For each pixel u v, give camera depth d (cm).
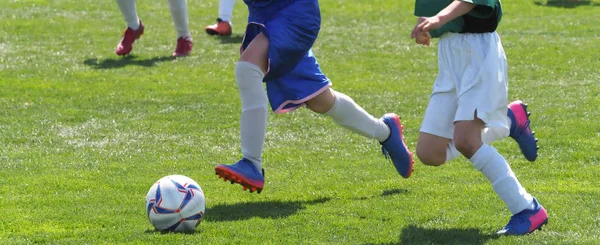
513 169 1076
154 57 1972
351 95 1608
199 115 1448
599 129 1296
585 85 1666
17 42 2109
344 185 1009
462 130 786
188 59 1952
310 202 929
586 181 1009
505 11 2738
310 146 1241
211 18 2561
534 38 2233
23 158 1160
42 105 1510
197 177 1061
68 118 1419
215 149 1227
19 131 1324
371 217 854
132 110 1482
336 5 2848
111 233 790
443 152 840
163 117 1433
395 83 1727
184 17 1970
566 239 757
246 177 844
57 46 2077
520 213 780
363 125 959
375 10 2762
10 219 850
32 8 2558
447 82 820
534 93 1595
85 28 2316
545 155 1148
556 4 2884
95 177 1055
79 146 1238
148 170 1097
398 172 1024
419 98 1588
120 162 1144
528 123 956
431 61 1966
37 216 862
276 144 1252
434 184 1003
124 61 1917
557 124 1333
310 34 862
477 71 786
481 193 949
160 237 771
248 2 873
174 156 1181
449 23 796
